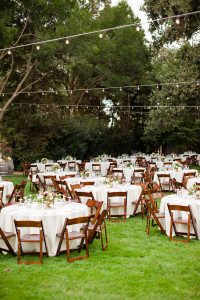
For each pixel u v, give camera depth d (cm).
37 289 426
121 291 422
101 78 2333
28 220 549
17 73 1964
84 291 421
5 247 571
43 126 2133
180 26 1238
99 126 2388
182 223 637
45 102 2136
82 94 2427
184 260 535
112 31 2494
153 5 1371
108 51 2327
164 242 636
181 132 2362
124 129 2639
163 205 712
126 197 793
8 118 2098
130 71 2436
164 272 485
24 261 520
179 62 1680
